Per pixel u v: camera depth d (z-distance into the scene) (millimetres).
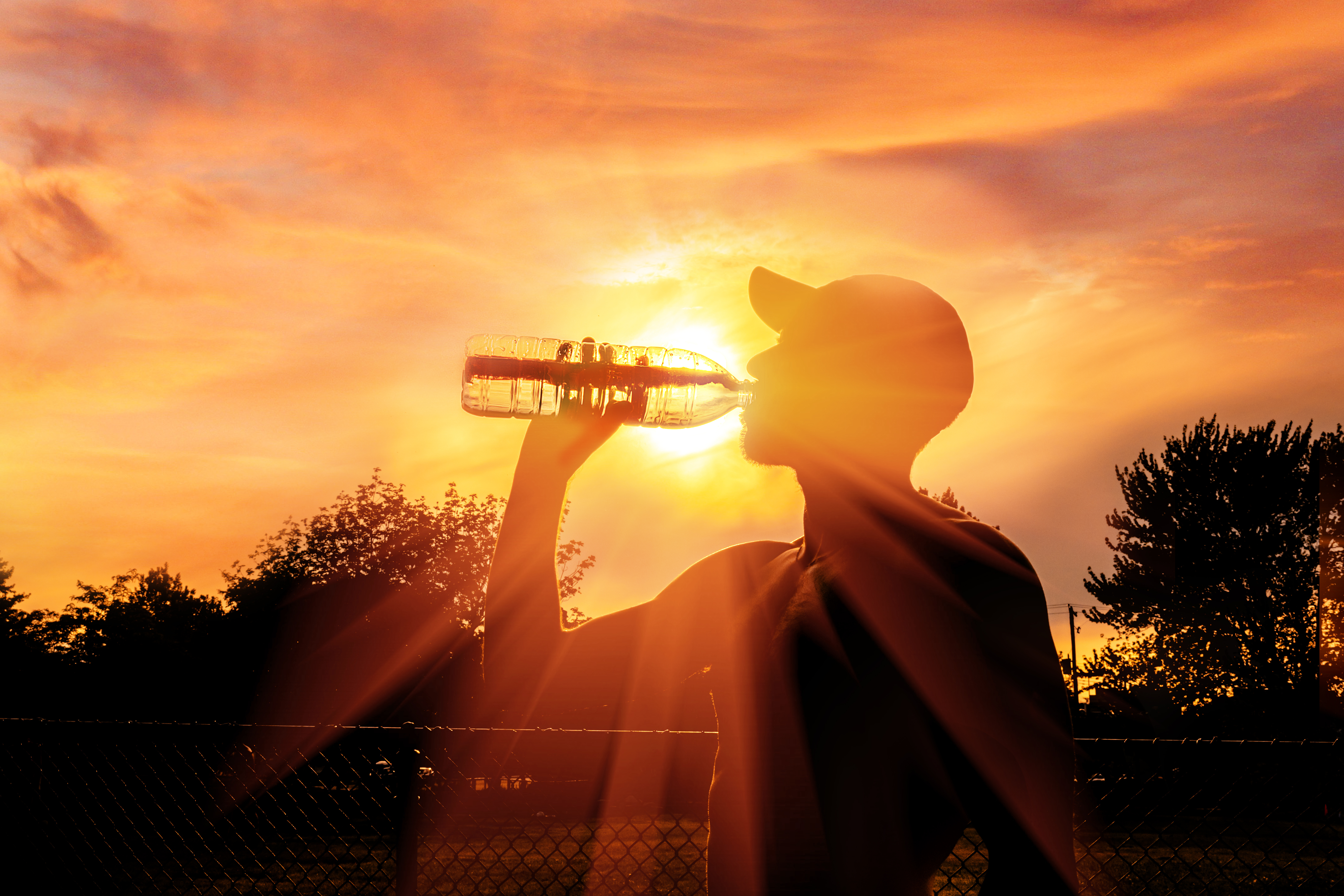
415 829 3357
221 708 30422
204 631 32250
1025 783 1034
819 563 1244
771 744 1201
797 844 1156
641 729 1478
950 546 1117
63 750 4512
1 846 4281
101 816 5055
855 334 1237
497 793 3305
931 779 1082
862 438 1219
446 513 33188
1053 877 1013
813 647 1180
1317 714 36500
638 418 1478
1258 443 39500
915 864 1094
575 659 1457
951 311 1265
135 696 29547
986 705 1050
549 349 1938
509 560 1454
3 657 28234
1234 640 38812
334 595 31906
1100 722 20047
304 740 3586
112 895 4367
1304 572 38406
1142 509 40906
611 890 3797
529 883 4301
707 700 1469
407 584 31797
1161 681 38219
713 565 1468
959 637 1074
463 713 22984
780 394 1278
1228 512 39688
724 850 1236
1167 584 39625
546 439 1475
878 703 1114
